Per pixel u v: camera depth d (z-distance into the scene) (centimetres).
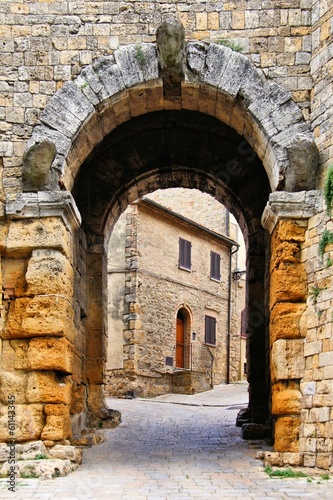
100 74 1237
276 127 1212
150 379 3022
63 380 1166
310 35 1241
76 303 1449
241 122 1287
